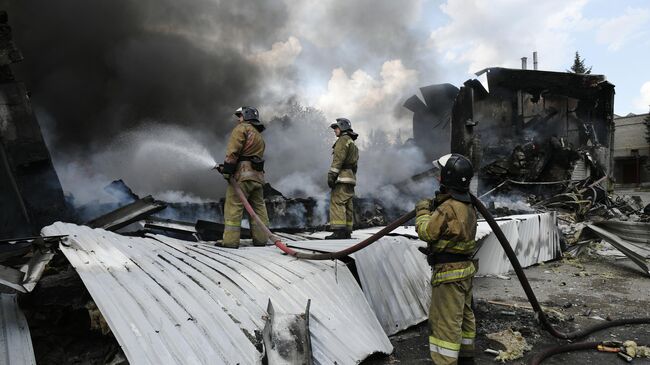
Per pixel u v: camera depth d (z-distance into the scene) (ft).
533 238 22.76
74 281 9.77
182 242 13.98
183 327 7.54
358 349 9.47
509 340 11.69
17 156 15.64
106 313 7.11
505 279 19.25
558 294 16.94
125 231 16.89
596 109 39.86
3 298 8.55
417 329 12.59
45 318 8.55
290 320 8.63
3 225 15.79
